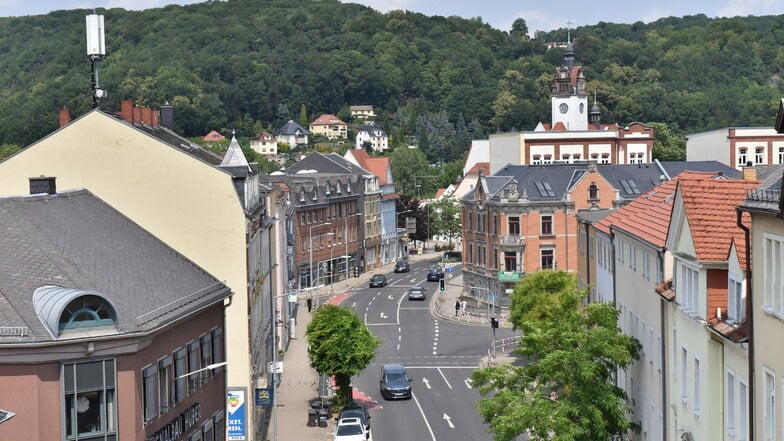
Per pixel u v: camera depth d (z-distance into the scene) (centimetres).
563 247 12706
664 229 4919
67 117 7212
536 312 8312
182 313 4391
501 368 5172
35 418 3628
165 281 4666
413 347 10512
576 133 17225
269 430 6925
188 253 5675
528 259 12700
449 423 7281
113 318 3812
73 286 3969
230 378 5781
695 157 16388
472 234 13575
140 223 5669
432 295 14462
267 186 9362
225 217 5659
